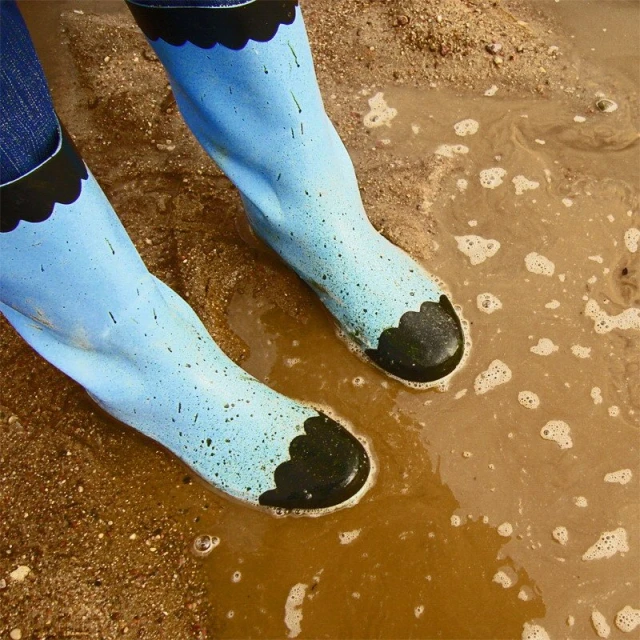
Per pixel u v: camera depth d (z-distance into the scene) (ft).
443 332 5.00
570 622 4.27
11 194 3.03
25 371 5.17
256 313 5.50
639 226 5.67
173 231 5.79
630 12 6.92
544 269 5.52
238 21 3.58
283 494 4.61
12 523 4.57
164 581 4.50
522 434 4.88
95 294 3.65
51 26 7.10
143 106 6.45
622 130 6.18
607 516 4.56
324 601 4.46
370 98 6.56
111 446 4.91
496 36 6.73
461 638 4.29
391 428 4.98
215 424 4.55
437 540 4.57
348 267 4.94
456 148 6.17
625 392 4.97
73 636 4.16
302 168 4.48
